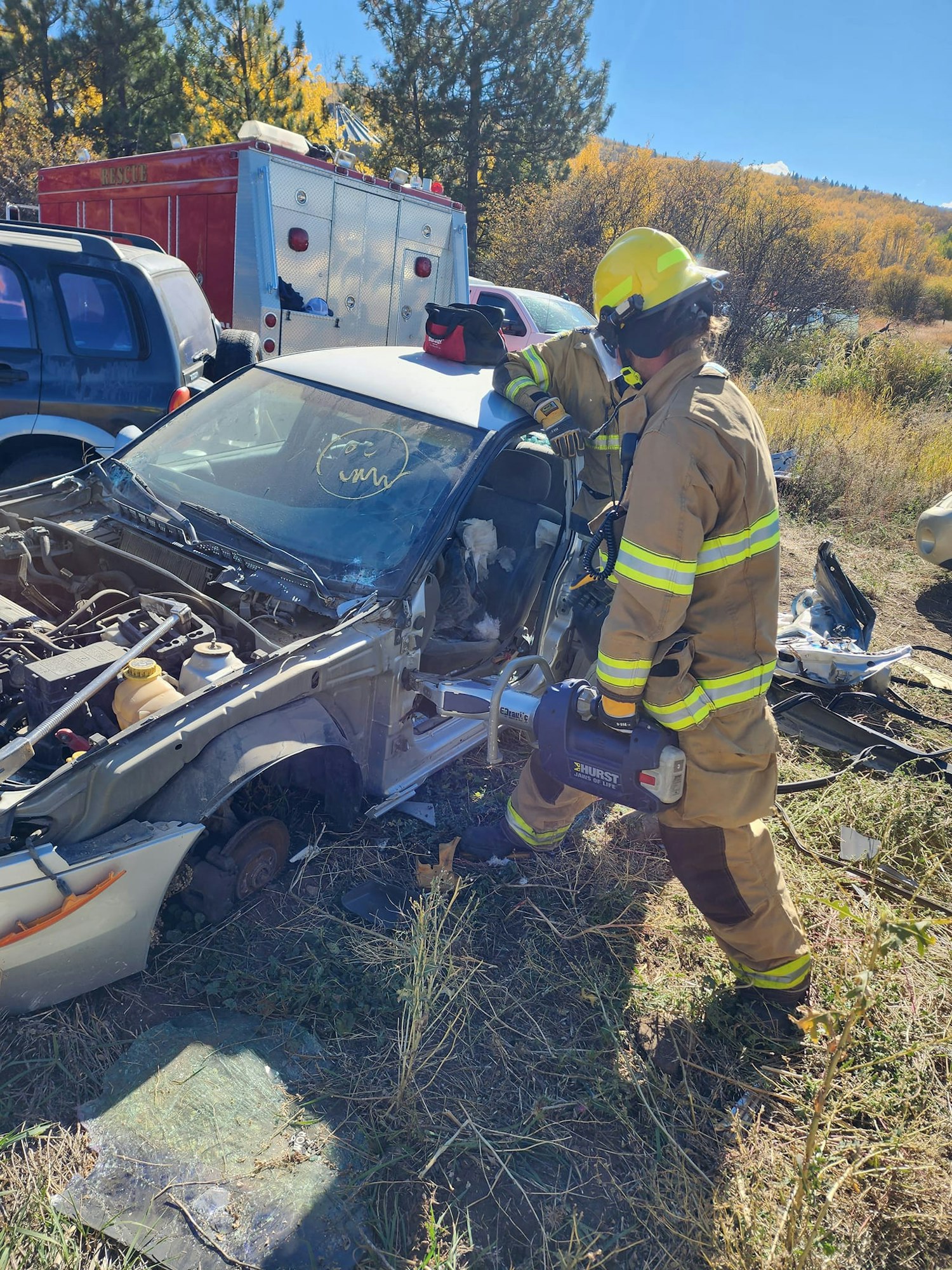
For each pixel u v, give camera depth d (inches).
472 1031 104.6
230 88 758.5
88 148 769.6
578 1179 89.8
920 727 193.8
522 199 783.1
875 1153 91.9
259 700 103.8
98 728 104.1
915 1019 111.9
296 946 110.7
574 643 149.1
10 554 128.8
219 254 303.9
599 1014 109.2
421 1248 81.1
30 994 91.3
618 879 132.1
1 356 194.1
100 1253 76.7
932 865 139.2
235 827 113.7
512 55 755.4
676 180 744.3
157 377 214.1
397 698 124.8
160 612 116.7
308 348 316.8
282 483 138.6
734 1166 92.9
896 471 365.1
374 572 123.2
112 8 720.3
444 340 161.6
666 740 92.6
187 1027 98.0
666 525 81.4
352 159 312.0
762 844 99.1
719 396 85.0
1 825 85.6
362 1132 89.8
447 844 131.9
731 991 112.3
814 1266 81.6
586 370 138.6
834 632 206.1
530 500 160.6
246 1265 76.6
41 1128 85.0
